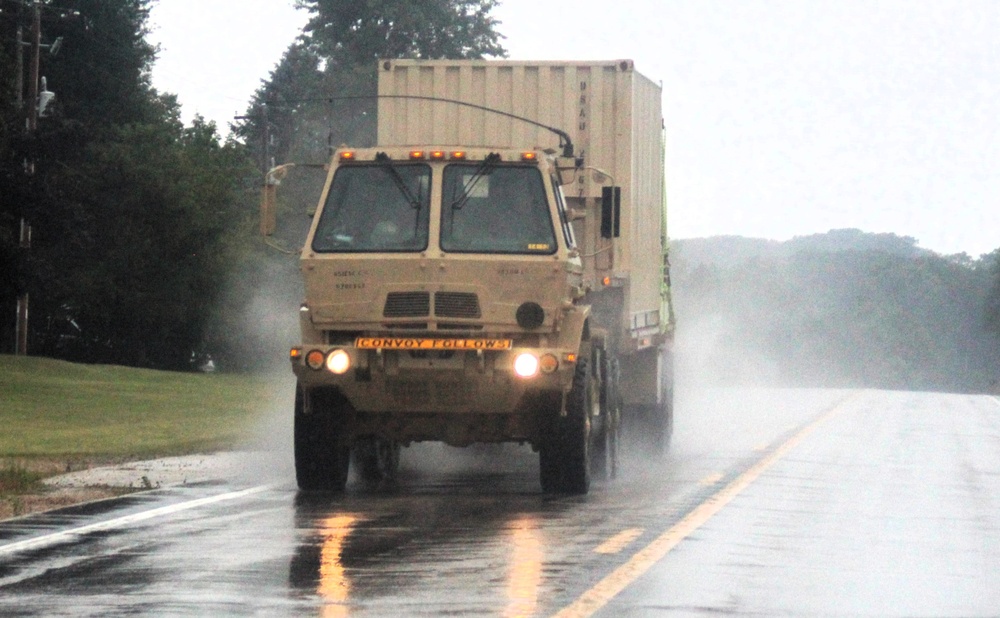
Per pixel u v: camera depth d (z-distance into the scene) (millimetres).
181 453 65875
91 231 184750
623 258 60688
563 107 62750
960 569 33688
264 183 49188
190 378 152375
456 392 47094
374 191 47781
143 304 197500
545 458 48250
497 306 46750
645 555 34188
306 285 47312
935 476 58125
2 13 162375
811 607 28328
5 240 141250
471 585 29922
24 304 163750
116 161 192375
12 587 29750
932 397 153500
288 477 53938
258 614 26922
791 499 47938
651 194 67438
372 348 46656
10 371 138625
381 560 33250
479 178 47562
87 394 115875
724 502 46344
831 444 76688
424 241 47094
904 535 39500
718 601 28562
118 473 55219
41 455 64438
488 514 42375
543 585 29953
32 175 145625
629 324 59656
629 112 62250
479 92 63531
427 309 46719
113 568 32125
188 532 38000
